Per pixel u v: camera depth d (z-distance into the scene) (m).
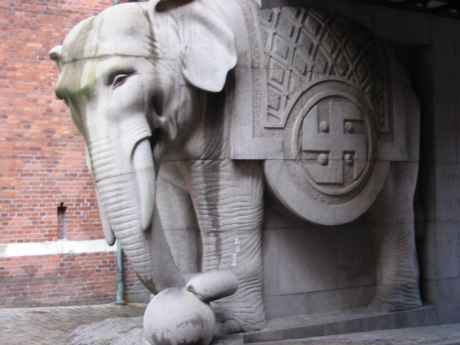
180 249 6.23
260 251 6.15
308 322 6.23
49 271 10.77
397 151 6.73
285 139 6.08
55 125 10.91
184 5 5.81
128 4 5.69
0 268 10.42
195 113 5.82
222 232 5.99
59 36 10.93
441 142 7.35
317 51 6.32
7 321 9.06
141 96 5.35
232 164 5.99
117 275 11.13
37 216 10.77
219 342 5.58
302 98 6.17
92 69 5.27
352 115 6.41
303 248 6.49
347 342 5.87
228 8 6.00
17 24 10.66
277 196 6.06
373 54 6.70
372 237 6.93
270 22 6.18
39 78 10.80
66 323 8.93
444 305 7.22
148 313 5.11
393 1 7.09
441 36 7.40
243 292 5.99
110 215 5.21
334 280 6.66
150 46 5.52
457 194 7.45
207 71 5.64
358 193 6.44
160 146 5.69
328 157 6.27
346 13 6.77
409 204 6.96
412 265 6.98
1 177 10.55
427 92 7.35
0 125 10.55
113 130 5.23
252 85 5.98
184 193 6.23
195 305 5.12
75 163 11.04
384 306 6.80
